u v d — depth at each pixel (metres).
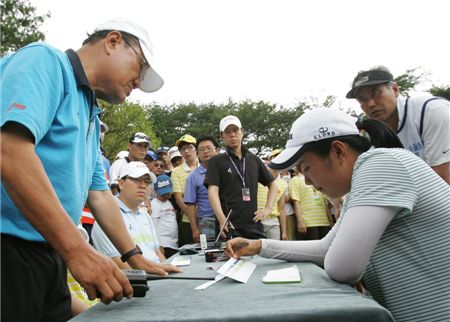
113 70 1.37
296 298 0.95
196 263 1.89
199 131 34.69
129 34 1.39
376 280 1.25
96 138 1.51
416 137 2.40
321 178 1.34
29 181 0.98
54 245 0.98
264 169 3.63
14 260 1.15
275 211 4.48
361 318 0.82
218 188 3.44
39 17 15.30
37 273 1.20
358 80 2.45
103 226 1.62
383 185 1.15
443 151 2.32
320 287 1.07
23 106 1.02
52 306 1.29
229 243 1.63
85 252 0.98
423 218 1.17
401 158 1.21
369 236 1.12
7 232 1.13
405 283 1.18
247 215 3.38
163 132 36.00
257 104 35.44
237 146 3.52
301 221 5.16
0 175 0.97
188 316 0.84
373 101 2.41
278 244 1.64
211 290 1.14
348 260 1.12
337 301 0.89
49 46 1.22
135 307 0.99
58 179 1.21
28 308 1.17
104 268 0.98
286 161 1.34
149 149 5.03
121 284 0.99
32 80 1.08
